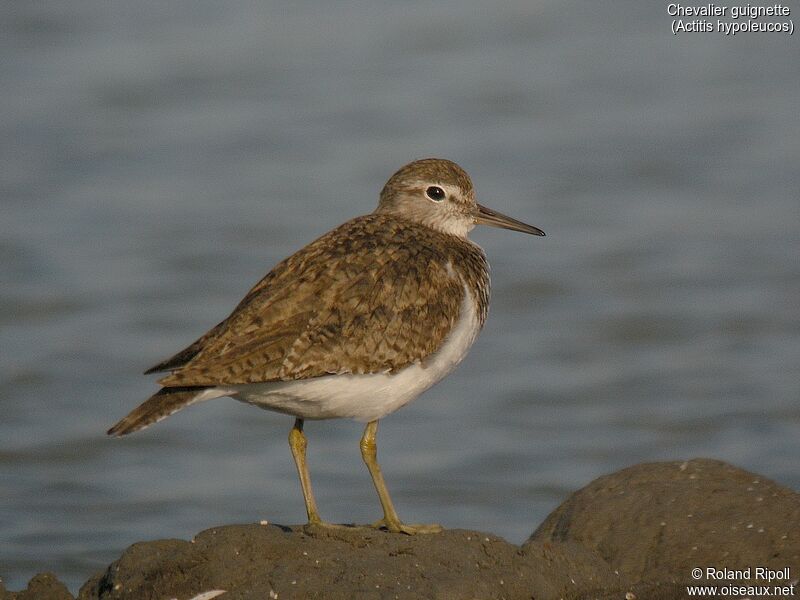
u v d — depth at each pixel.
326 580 8.78
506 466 16.55
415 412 18.45
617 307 21.47
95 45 32.00
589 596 9.12
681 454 16.69
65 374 19.05
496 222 11.65
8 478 16.12
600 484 10.80
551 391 18.98
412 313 9.91
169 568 9.05
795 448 16.66
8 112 28.72
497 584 8.88
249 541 9.19
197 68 31.05
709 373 19.31
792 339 20.17
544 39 33.12
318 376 9.53
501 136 27.97
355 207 24.83
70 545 14.19
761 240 23.48
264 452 17.16
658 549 9.94
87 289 21.88
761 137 27.48
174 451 17.20
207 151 27.38
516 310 21.64
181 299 21.55
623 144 27.41
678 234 23.83
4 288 21.75
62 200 25.27
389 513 10.16
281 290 9.69
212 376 9.14
